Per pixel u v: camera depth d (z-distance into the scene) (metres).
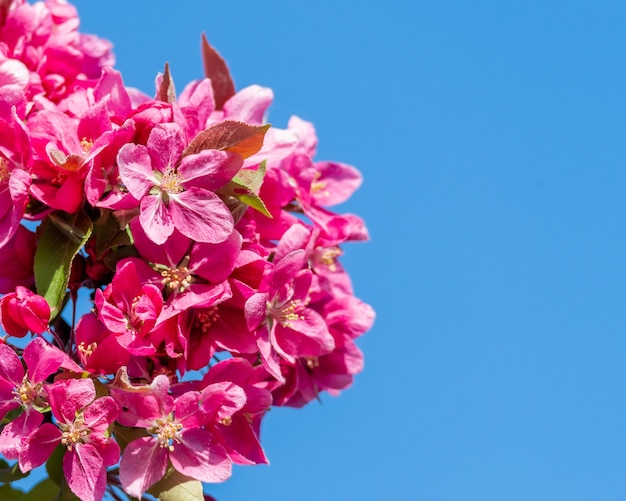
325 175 0.99
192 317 0.89
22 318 0.87
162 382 0.87
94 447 0.86
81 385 0.86
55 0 0.99
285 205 0.95
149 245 0.88
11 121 0.89
